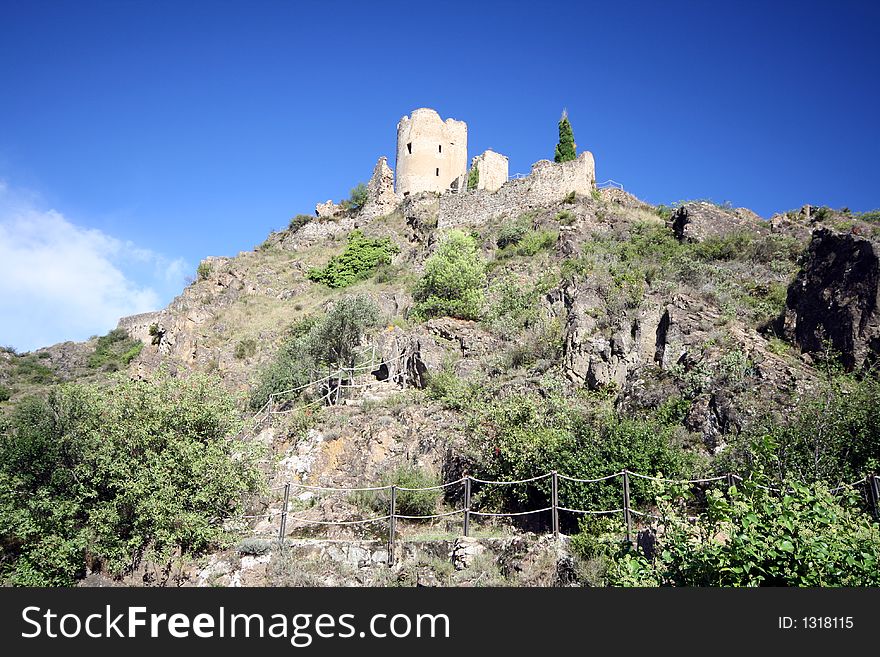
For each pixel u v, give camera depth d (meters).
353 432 21.70
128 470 16.45
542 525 16.39
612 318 24.25
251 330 39.91
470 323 29.47
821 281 21.22
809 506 9.74
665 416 18.59
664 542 10.98
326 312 34.69
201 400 18.77
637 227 38.19
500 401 20.30
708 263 30.88
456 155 61.69
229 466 17.11
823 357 19.73
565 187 45.12
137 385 18.69
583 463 16.12
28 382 46.66
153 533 16.06
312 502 18.81
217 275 50.69
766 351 20.41
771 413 17.22
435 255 37.28
